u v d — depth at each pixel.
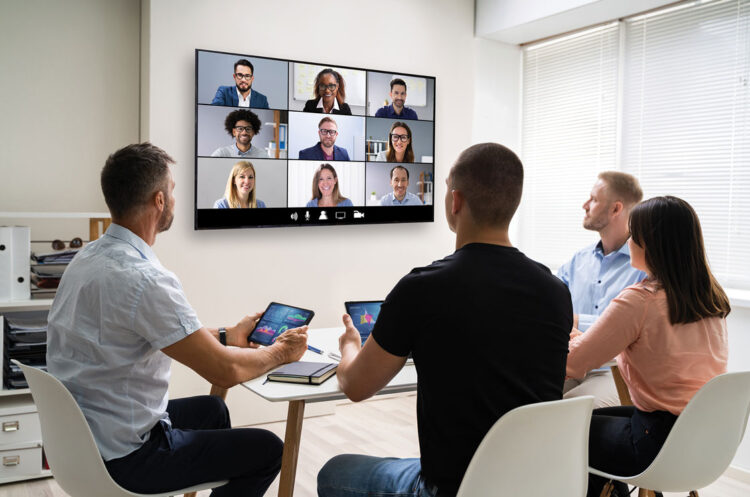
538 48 4.53
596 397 2.48
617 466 1.79
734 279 3.34
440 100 4.28
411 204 4.16
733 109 3.34
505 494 1.36
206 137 3.40
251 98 3.52
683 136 3.59
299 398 1.69
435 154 4.29
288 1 3.66
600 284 2.85
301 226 3.73
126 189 1.69
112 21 3.45
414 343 1.42
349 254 3.99
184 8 3.35
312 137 3.74
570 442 1.44
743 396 1.68
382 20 4.01
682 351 1.75
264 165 3.59
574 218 4.26
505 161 1.47
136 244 1.72
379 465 1.63
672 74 3.64
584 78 4.17
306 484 2.84
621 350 1.80
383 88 3.99
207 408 2.08
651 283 1.80
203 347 1.67
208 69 3.38
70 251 3.00
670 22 3.65
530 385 1.38
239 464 1.75
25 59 3.25
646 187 3.79
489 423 1.35
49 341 1.71
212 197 3.44
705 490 2.87
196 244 3.47
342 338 1.90
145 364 1.66
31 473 2.84
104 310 1.59
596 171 4.10
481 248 1.44
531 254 4.59
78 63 3.38
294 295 3.80
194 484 1.71
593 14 3.83
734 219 3.34
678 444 1.64
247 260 3.63
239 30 3.51
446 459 1.38
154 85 3.30
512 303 1.37
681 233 1.76
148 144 1.77
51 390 1.53
